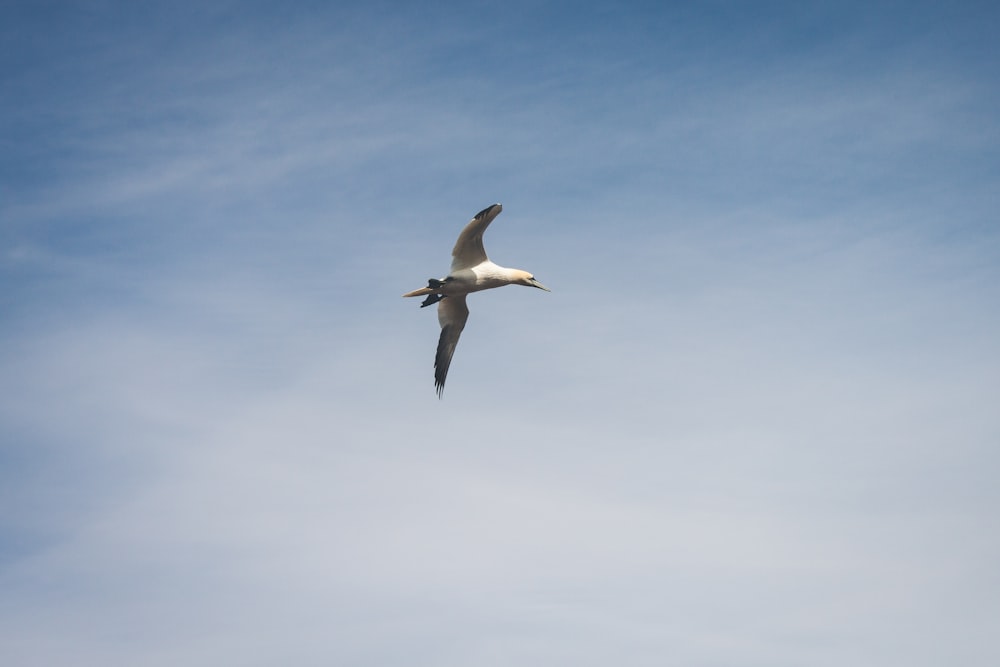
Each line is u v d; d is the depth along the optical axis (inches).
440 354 1517.0
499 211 1355.8
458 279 1425.9
